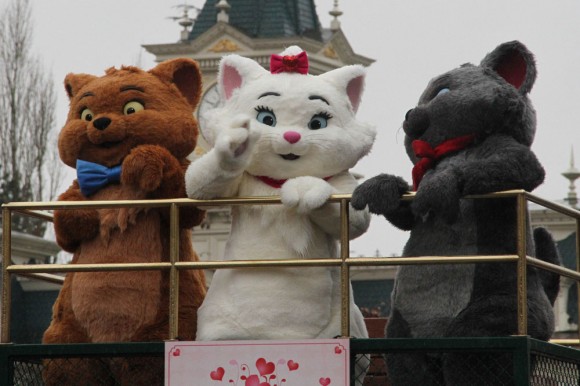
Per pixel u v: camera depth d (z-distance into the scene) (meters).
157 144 14.26
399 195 13.01
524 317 12.59
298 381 12.75
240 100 13.88
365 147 13.91
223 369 12.82
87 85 14.64
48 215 14.88
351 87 14.18
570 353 13.43
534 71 13.41
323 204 13.27
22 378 13.86
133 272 13.94
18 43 43.44
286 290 13.42
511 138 13.21
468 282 13.09
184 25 40.62
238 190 13.81
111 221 14.06
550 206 13.31
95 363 13.87
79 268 13.38
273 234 13.62
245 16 40.34
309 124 13.75
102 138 14.17
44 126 43.34
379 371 15.14
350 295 13.71
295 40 39.03
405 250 13.48
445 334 13.12
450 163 13.08
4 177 42.88
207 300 13.67
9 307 13.46
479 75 13.47
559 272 13.43
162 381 13.77
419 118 13.36
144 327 13.88
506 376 12.88
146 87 14.46
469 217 13.17
